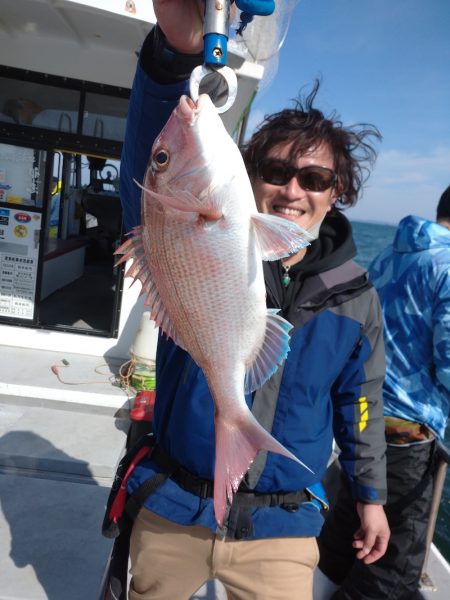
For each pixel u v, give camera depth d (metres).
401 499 2.34
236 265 1.19
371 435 1.72
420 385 2.37
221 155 1.13
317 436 1.55
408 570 2.30
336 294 1.55
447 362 2.21
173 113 1.13
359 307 1.59
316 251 1.67
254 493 1.49
